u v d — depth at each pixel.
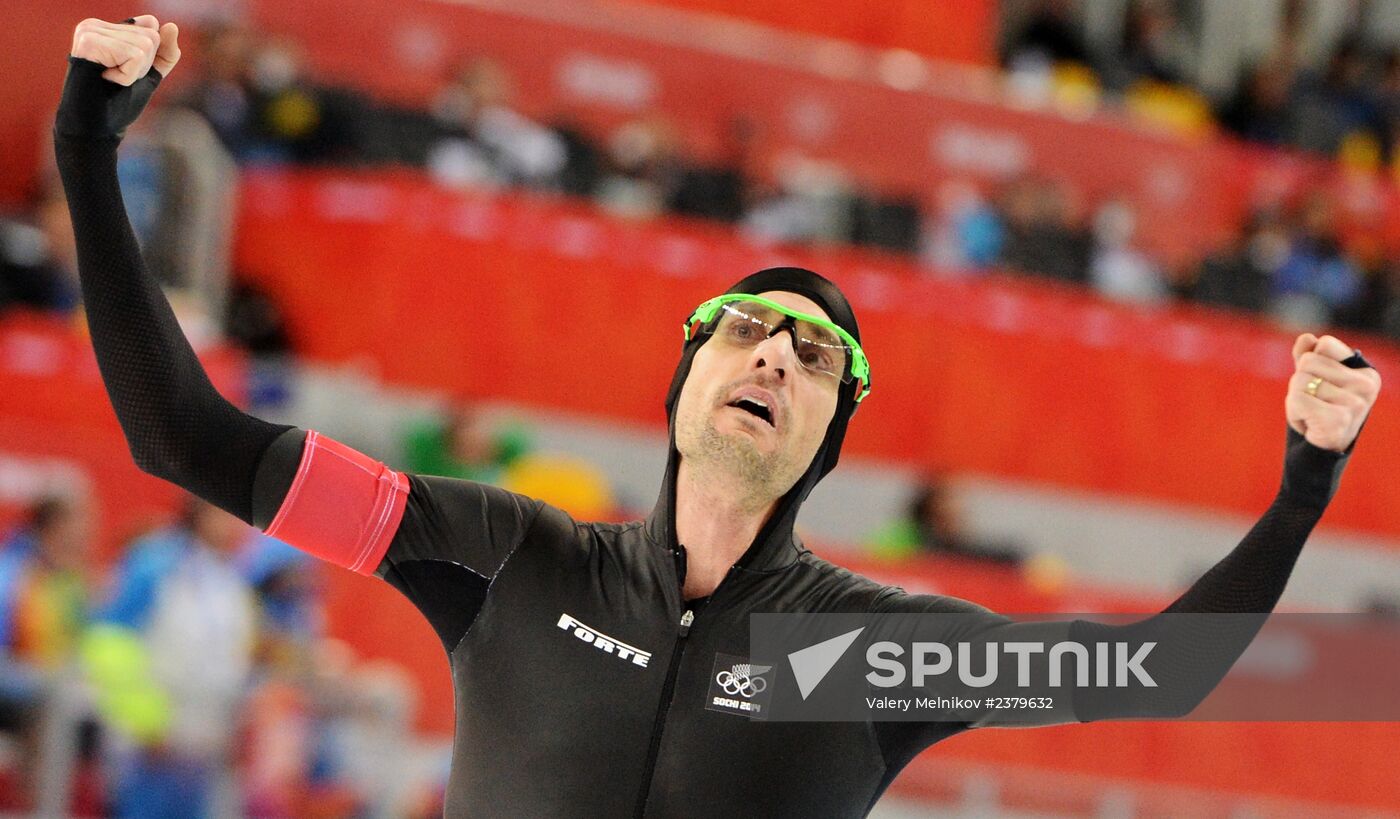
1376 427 40.03
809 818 8.45
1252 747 30.06
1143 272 44.75
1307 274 46.78
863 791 8.68
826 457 9.35
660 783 8.35
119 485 26.69
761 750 8.47
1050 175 48.75
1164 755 29.22
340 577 25.27
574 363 35.66
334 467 8.64
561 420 35.53
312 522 8.56
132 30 8.34
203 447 8.41
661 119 44.41
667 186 41.03
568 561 8.86
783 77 46.97
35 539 23.23
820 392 9.02
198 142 32.53
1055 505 38.44
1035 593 30.98
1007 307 38.38
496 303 35.19
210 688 21.03
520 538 8.86
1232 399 39.59
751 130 45.75
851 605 8.93
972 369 38.06
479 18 44.59
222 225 33.81
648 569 8.94
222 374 30.20
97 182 8.27
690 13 49.81
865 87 47.41
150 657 22.16
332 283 34.62
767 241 39.31
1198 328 39.47
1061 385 38.59
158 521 25.55
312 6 43.03
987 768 24.45
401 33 44.00
